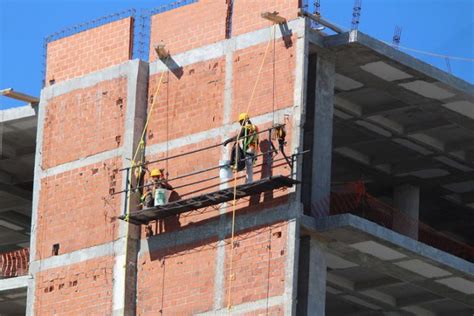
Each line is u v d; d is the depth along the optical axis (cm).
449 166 5709
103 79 5428
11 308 5728
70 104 5484
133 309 5175
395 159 5709
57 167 5453
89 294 5259
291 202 4916
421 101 5312
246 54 5134
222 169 5038
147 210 5119
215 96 5175
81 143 5419
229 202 5056
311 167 4997
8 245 6569
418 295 5588
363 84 5225
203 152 5150
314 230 4928
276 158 4956
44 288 5366
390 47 5066
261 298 4912
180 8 5344
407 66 5100
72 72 5516
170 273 5131
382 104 5366
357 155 5697
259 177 4969
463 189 5872
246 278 4959
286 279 4869
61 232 5384
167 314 5100
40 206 5456
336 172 5828
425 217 6100
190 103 5228
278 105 5009
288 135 4962
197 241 5103
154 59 5359
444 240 6031
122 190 5262
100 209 5316
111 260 5244
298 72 4984
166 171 5209
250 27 5150
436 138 5578
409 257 5097
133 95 5328
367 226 4931
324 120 5050
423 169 5731
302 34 5006
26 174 6003
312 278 4916
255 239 4969
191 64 5259
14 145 5831
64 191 5416
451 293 5381
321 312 4922
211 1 5269
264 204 4972
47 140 5500
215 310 5000
